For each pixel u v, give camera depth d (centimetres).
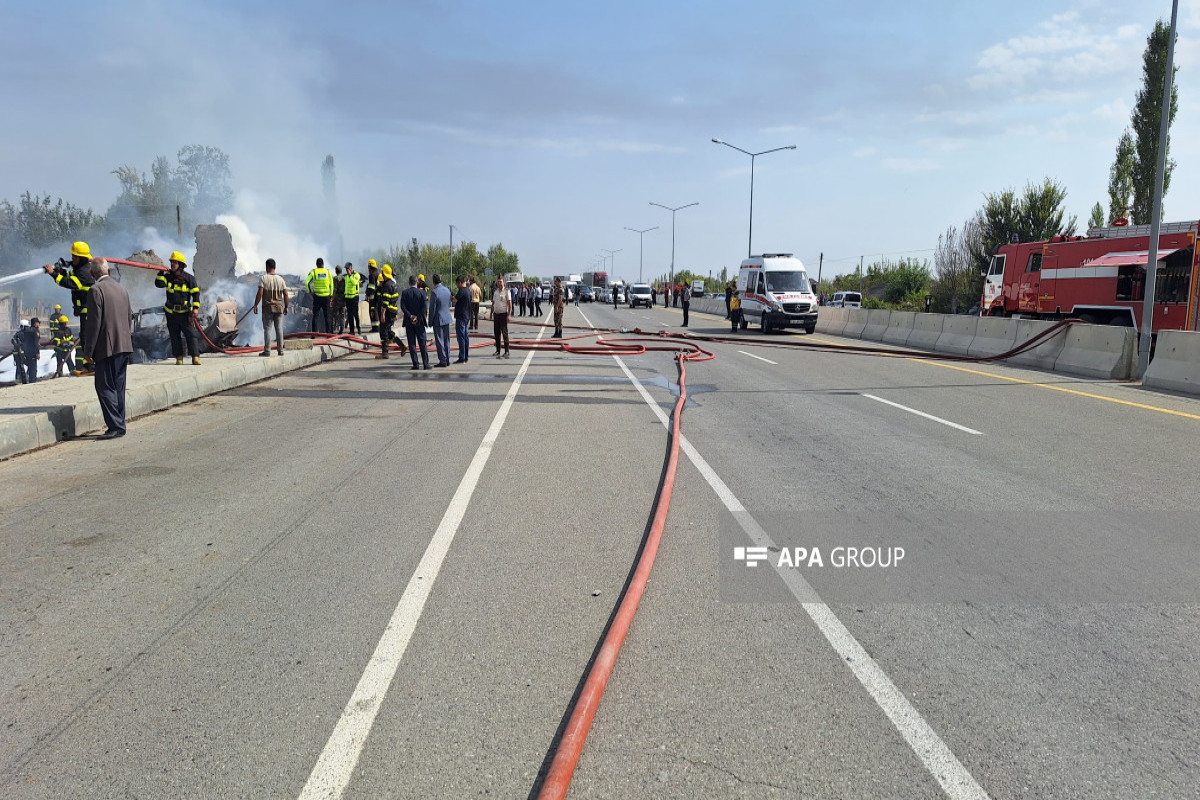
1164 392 1347
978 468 769
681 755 300
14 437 809
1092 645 396
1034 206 4638
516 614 423
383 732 314
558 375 1520
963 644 395
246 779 285
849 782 284
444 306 1634
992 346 2011
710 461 788
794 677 360
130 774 288
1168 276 1956
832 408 1144
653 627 410
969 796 277
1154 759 300
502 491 670
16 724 321
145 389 1057
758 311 3025
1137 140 3862
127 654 380
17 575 479
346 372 1553
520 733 313
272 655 378
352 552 520
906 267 7350
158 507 622
